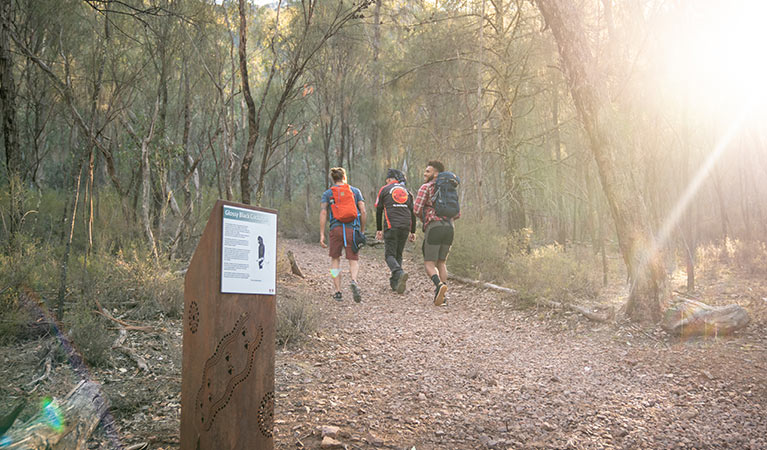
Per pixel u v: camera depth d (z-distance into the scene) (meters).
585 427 2.96
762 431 2.81
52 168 14.79
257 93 13.75
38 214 6.91
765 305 4.94
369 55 15.13
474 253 8.02
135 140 7.23
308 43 8.61
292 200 19.95
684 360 3.97
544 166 10.62
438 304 6.27
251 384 2.10
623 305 5.32
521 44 10.37
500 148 10.77
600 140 5.17
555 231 12.15
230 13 7.47
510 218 10.47
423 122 13.34
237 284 2.02
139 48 6.85
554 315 5.55
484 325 5.56
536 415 3.14
